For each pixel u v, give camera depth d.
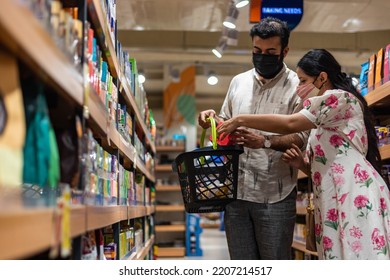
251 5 6.25
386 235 2.29
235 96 2.98
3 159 0.90
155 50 10.01
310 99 2.37
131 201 3.48
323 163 2.42
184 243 9.63
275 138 2.67
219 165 2.38
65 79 1.26
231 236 2.80
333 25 7.28
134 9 6.66
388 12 6.71
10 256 0.83
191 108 12.73
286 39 2.71
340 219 2.32
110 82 2.42
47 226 1.05
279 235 2.71
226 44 7.17
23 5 0.92
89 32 1.78
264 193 2.73
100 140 2.46
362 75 4.11
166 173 10.88
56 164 1.24
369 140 2.50
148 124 5.49
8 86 0.98
